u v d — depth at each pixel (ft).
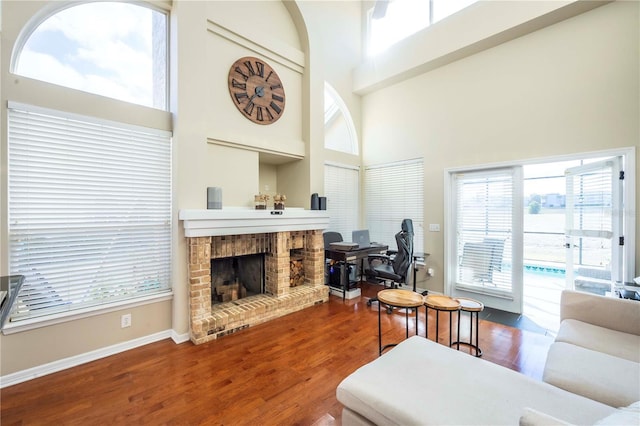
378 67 15.64
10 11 6.87
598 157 9.80
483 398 4.21
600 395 4.38
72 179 7.68
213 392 6.54
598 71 9.78
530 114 11.22
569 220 11.61
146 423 5.59
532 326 10.36
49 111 7.30
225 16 10.61
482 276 12.72
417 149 14.87
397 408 4.04
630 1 9.24
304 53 13.44
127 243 8.64
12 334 6.84
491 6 11.50
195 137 9.45
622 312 6.42
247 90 11.34
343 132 17.21
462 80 13.16
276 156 12.95
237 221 10.08
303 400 6.28
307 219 12.51
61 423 5.58
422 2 14.52
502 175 12.11
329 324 10.39
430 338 9.31
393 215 16.15
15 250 6.97
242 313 9.95
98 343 8.05
